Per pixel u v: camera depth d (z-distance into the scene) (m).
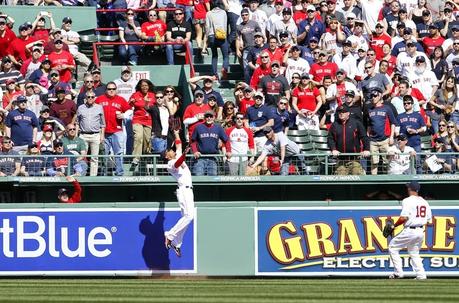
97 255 74.06
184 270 73.94
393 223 73.94
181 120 89.31
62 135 80.62
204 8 97.44
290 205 74.25
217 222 74.12
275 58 88.88
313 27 93.38
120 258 74.12
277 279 72.00
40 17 93.31
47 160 78.19
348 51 90.25
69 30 95.00
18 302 49.81
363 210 74.19
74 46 93.88
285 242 74.12
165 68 92.56
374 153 78.94
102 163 79.19
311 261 74.00
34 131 81.38
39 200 80.44
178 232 73.12
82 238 74.12
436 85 89.75
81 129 81.00
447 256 73.75
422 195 81.75
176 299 50.62
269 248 74.06
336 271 73.94
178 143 79.00
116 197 81.50
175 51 97.19
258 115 81.75
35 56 88.06
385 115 81.56
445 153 78.94
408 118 82.50
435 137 83.62
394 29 95.75
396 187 81.31
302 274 73.94
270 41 89.19
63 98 82.12
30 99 84.50
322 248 74.06
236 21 94.56
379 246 73.88
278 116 81.12
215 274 73.88
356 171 79.25
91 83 81.00
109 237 74.19
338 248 74.06
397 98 84.50
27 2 100.25
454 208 74.00
